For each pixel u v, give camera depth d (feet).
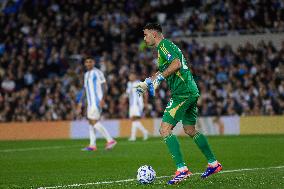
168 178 89.15
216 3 284.61
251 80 232.94
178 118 81.82
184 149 148.77
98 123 151.43
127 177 93.66
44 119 245.65
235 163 114.32
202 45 270.87
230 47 257.75
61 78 258.98
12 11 316.60
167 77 81.92
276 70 238.07
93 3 303.48
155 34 82.69
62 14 301.63
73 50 279.69
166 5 295.89
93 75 151.64
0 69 273.75
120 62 264.52
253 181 80.38
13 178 96.89
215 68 248.52
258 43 259.80
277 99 224.94
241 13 277.03
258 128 216.54
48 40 288.71
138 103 198.39
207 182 80.02
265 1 275.59
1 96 255.09
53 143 195.21
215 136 209.26
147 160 123.13
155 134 223.92
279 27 267.80
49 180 92.48
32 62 273.13
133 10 297.12
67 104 244.22
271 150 141.08
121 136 227.20
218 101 231.09
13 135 238.07
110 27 290.76
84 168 110.42
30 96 253.65
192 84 81.97
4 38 296.51
